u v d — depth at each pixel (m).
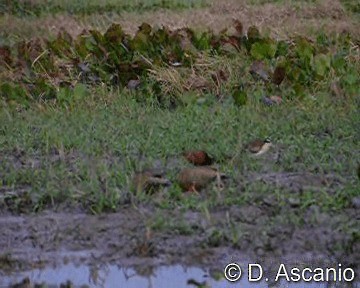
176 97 24.58
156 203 16.41
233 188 16.94
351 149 19.48
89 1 47.00
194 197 16.58
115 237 15.38
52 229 15.77
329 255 14.83
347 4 43.62
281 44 27.34
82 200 16.64
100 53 26.67
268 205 16.23
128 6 46.56
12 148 20.19
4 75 26.39
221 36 27.95
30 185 17.77
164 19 40.03
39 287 14.12
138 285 14.12
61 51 27.81
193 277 14.35
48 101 24.56
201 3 46.22
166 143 19.89
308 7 42.72
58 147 19.92
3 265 14.80
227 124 21.44
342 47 28.48
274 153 19.42
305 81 25.28
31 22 41.56
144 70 25.80
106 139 20.33
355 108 22.91
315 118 21.91
